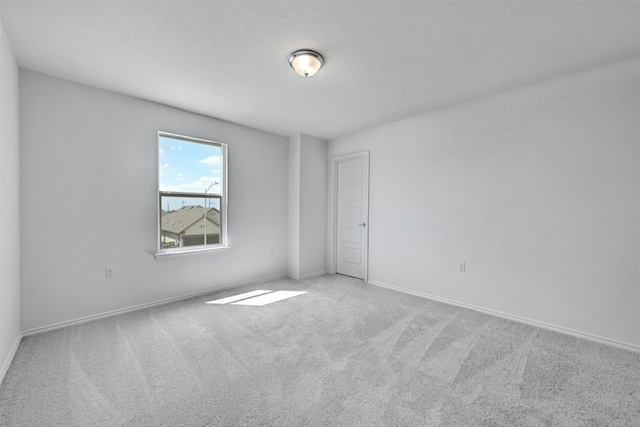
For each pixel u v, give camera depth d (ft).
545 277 8.77
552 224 8.64
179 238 11.32
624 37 6.46
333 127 13.62
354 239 15.01
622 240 7.57
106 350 7.22
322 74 8.34
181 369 6.40
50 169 8.35
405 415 5.01
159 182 10.64
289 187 15.26
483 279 10.11
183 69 8.04
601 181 7.84
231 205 12.88
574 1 5.34
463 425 4.79
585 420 4.92
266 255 14.32
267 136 14.30
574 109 8.25
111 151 9.47
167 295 10.86
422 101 10.38
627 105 7.48
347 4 5.47
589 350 7.38
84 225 8.96
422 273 11.84
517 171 9.32
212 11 5.69
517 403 5.34
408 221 12.34
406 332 8.41
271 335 8.16
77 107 8.81
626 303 7.50
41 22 5.98
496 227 9.80
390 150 13.01
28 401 5.28
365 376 6.18
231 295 11.85
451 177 10.95
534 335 8.25
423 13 5.71
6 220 6.45
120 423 4.79
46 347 7.32
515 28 6.17
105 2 5.40
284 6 5.54
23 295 7.91
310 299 11.43
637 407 5.24
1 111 6.06
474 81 8.75
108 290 9.43
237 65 7.82
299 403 5.31
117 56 7.36
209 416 4.97
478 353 7.20
